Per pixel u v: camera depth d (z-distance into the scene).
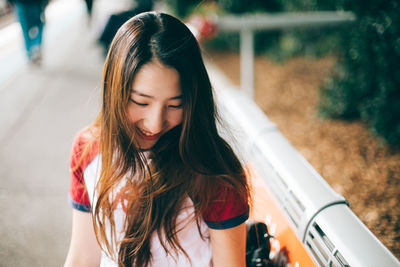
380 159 2.99
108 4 10.35
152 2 5.41
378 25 2.89
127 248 0.99
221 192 0.93
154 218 0.96
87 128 1.08
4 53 6.31
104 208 0.98
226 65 5.99
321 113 3.88
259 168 1.54
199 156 0.92
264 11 6.10
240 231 0.97
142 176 0.98
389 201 2.46
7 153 3.39
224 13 6.16
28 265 2.13
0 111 4.27
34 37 5.72
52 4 11.05
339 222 1.03
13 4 5.47
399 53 2.83
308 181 1.23
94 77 5.45
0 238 2.33
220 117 1.11
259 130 1.66
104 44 5.39
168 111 0.85
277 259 1.28
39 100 4.59
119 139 0.91
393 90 3.04
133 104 0.85
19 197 2.77
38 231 2.42
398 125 3.09
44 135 3.74
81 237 1.13
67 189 2.90
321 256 1.05
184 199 0.95
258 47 6.54
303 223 1.14
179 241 0.99
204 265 1.01
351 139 3.37
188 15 6.19
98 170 1.03
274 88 4.91
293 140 3.49
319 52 5.85
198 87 0.84
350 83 3.55
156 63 0.77
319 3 4.08
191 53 0.81
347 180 2.77
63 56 6.37
